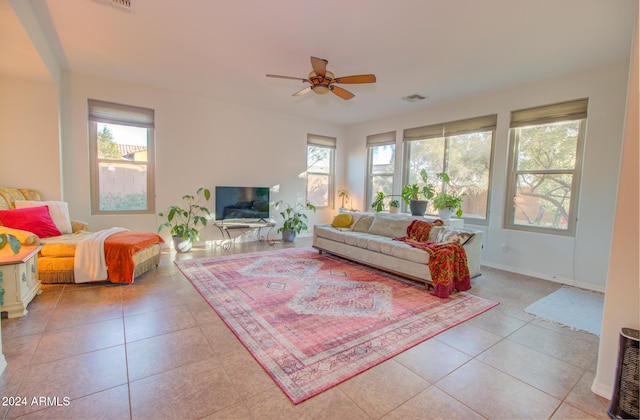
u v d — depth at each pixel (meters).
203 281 3.37
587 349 2.14
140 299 2.83
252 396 1.58
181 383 1.67
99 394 1.56
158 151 4.68
